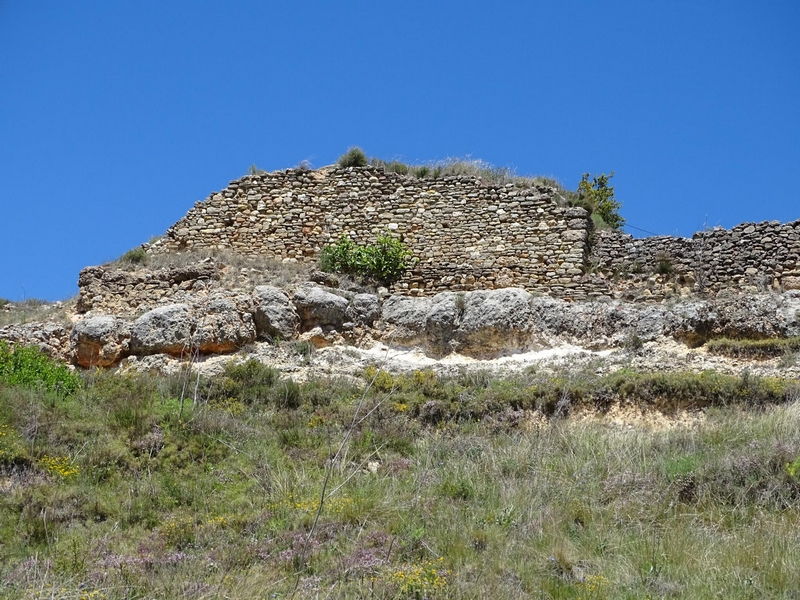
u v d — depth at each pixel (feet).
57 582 36.70
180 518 43.83
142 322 66.03
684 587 36.40
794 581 36.04
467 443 52.06
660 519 42.22
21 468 46.80
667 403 55.93
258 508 44.68
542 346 65.46
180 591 35.99
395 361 65.57
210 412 55.26
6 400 52.37
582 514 42.68
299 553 39.34
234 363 63.16
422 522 42.42
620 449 49.44
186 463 49.34
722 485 44.11
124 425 52.34
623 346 64.13
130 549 40.91
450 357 66.13
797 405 52.44
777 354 60.34
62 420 51.75
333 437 53.31
